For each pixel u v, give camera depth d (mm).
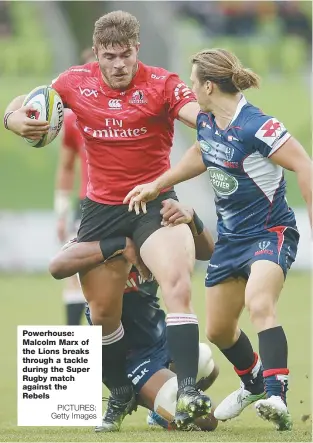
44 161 84000
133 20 21766
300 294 59969
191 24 99625
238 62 21312
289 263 21453
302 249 72438
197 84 21391
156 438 20609
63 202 38000
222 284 22312
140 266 22516
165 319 23875
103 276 22422
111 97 22438
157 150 22969
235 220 21828
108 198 22906
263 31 102688
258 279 20719
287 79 92562
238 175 21375
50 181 82125
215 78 21031
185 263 21750
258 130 20812
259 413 20016
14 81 93312
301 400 26391
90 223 23156
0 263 73188
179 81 22641
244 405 23328
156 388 22594
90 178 23312
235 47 99125
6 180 81625
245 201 21562
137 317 23156
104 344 22641
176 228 22312
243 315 50531
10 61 96438
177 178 22297
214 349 39594
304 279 68438
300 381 31094
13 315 48844
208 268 22625
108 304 22453
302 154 20734
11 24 100938
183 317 21297
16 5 102000
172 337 21250
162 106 22438
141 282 23172
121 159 22703
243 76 21047
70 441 20266
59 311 50625
